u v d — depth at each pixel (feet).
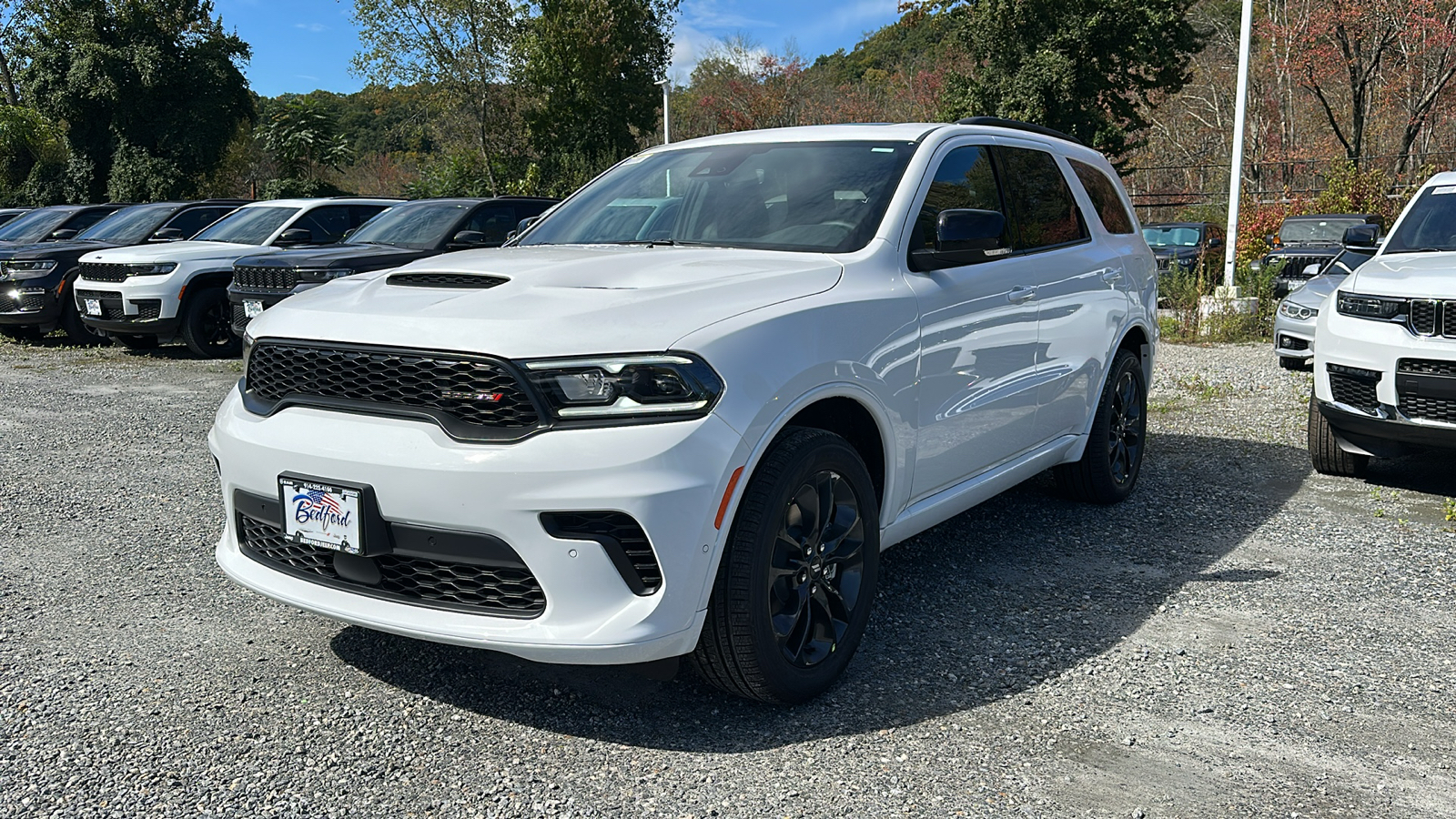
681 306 9.64
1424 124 113.70
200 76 128.98
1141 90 98.43
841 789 8.86
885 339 11.16
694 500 8.96
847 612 10.86
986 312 13.08
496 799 8.71
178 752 9.47
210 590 13.70
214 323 38.40
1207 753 9.47
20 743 9.61
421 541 9.23
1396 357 17.71
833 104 195.00
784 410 9.73
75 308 41.88
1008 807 8.57
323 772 9.13
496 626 9.20
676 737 9.77
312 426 9.71
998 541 15.84
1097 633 12.26
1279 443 22.95
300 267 30.71
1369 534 16.22
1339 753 9.50
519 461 8.79
